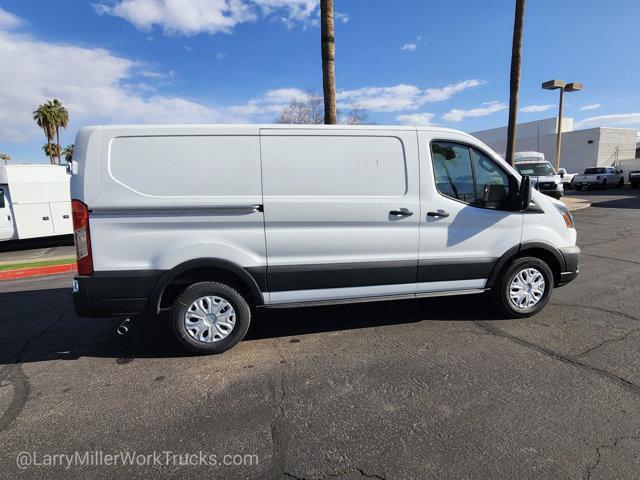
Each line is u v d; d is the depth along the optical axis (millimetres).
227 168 3850
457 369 3656
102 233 3709
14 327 5137
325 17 8766
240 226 3914
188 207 3781
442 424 2889
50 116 46094
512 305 4738
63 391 3512
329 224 4066
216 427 2941
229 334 4082
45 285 7555
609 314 4910
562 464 2469
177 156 3781
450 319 4852
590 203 20297
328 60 8914
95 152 3680
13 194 13086
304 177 3984
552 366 3660
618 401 3098
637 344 4074
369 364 3807
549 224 4711
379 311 5180
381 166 4160
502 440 2699
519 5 14688
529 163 19359
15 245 14336
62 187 13867
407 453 2607
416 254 4324
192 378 3658
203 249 3842
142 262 3791
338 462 2551
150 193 3740
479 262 4512
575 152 39031
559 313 4973
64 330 4957
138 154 3732
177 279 4016
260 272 3992
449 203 4355
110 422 3043
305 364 3850
